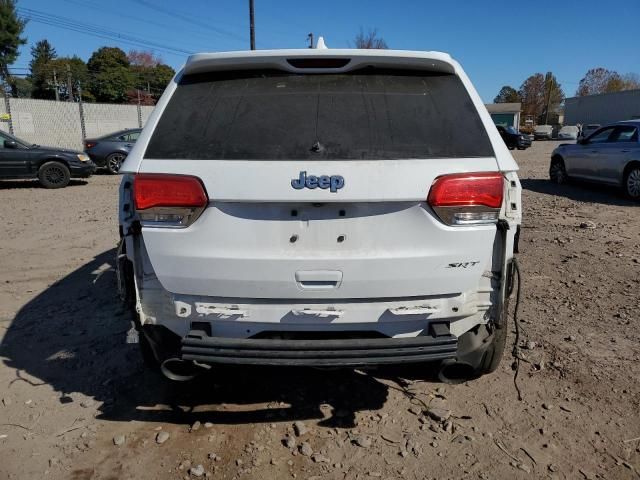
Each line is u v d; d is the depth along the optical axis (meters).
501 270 2.67
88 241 7.34
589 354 3.76
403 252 2.50
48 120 23.77
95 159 16.95
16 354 3.89
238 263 2.48
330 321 2.57
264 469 2.66
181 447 2.82
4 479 2.57
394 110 2.60
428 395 3.31
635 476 2.59
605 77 99.19
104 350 3.93
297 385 3.43
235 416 3.10
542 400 3.22
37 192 12.84
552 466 2.66
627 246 6.82
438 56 2.69
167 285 2.58
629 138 11.05
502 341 3.07
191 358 2.54
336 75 2.74
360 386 3.42
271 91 2.68
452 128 2.57
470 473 2.62
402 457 2.74
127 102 60.28
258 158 2.45
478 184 2.47
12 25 49.75
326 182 2.40
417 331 2.66
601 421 3.01
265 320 2.58
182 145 2.53
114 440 2.86
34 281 5.56
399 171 2.42
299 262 2.47
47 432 2.95
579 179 12.51
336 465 2.69
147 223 2.51
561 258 6.27
